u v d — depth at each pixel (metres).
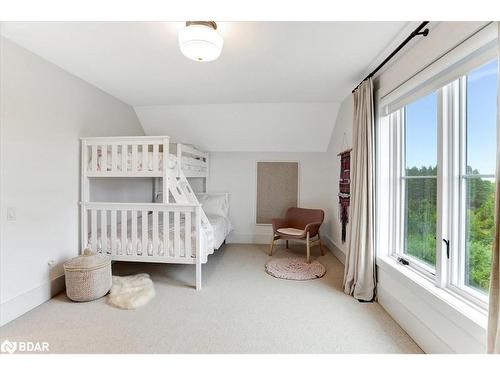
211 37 1.78
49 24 1.89
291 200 4.81
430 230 2.00
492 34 1.29
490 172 1.49
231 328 2.04
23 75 2.24
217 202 4.57
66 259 2.75
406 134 2.34
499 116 1.13
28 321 2.11
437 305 1.64
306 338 1.92
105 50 2.30
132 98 3.68
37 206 2.39
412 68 1.98
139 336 1.92
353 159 2.80
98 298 2.50
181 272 3.27
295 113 4.07
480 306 1.49
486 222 1.52
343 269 3.46
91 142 2.94
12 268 2.15
